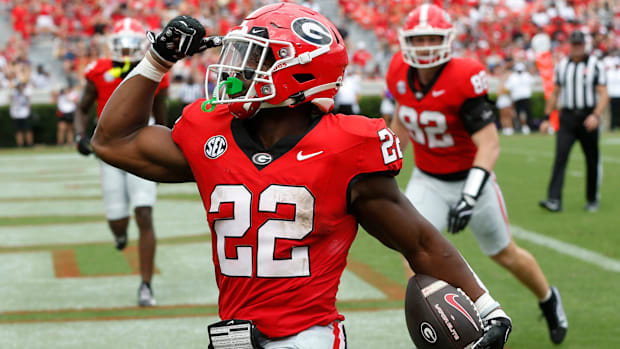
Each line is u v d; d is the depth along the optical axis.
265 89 3.22
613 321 6.92
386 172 3.26
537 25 38.00
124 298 8.02
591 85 12.52
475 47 37.00
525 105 31.92
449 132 6.31
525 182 16.86
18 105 28.83
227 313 3.38
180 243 11.04
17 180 19.58
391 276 8.66
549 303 6.41
